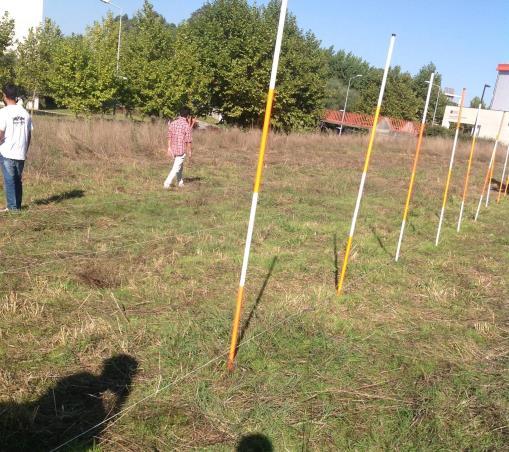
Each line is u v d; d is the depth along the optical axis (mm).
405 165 20594
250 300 5141
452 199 12969
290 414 3379
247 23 29094
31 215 7422
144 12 27000
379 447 3150
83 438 2992
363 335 4598
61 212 7805
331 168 16969
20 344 3891
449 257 7441
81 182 10156
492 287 6250
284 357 4074
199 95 26922
